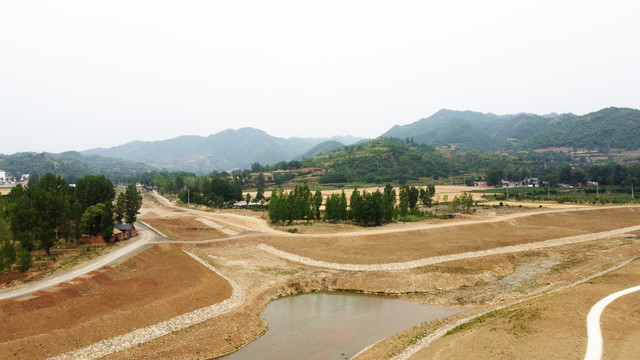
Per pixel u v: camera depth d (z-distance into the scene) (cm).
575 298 4703
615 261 7731
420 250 8519
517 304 5078
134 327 4416
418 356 3844
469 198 15488
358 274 7081
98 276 5909
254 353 4262
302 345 4462
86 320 4428
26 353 3691
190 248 8600
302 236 9644
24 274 5994
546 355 3416
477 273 7212
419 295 6275
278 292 6338
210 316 5038
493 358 3512
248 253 8600
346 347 4400
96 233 8975
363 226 11688
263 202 17950
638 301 4478
